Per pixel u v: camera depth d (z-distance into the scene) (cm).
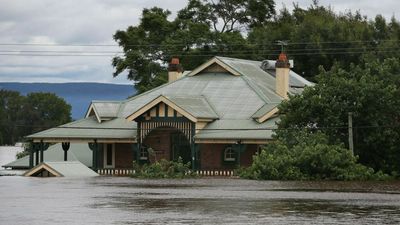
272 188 8112
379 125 10169
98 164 11931
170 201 6556
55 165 10894
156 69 16050
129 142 11775
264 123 11231
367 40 16462
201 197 6931
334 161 9556
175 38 16125
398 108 10238
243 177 10150
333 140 10194
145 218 5381
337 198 6838
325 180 9538
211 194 7256
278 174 9706
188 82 12581
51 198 6819
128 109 12419
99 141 11862
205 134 11231
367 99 10162
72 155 12738
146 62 16112
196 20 17412
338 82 10319
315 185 8625
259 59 16288
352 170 9631
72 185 8619
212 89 12231
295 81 13038
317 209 5928
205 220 5284
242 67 12750
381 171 9831
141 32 16575
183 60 16012
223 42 16175
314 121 10394
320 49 16188
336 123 10212
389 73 10656
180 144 11462
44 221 5247
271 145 10181
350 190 7806
